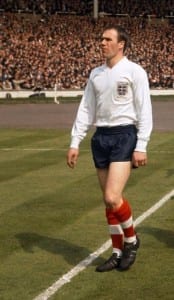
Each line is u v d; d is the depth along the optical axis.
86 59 49.88
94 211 9.34
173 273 6.37
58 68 47.69
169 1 62.69
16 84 44.66
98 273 6.36
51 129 23.38
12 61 45.88
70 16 55.69
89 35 52.91
